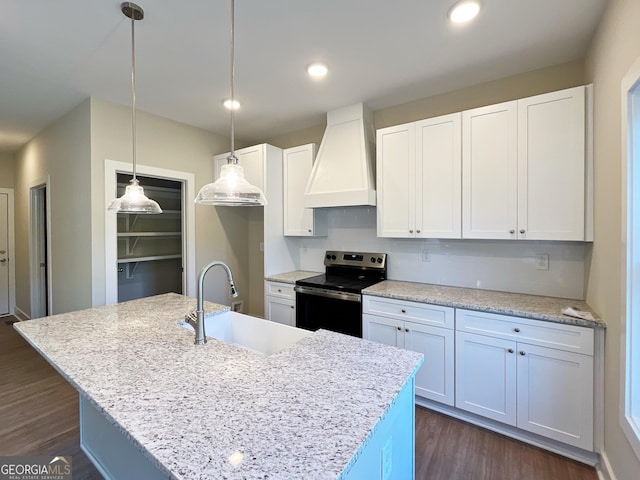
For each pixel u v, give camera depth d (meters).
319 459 0.73
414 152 2.59
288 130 3.71
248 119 3.35
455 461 1.83
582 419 1.77
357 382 1.09
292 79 2.47
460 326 2.16
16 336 4.01
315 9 1.68
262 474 0.69
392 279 3.09
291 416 0.90
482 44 2.01
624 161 1.39
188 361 1.27
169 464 0.72
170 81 2.50
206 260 3.72
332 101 2.89
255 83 2.54
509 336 1.98
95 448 1.74
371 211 3.21
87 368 1.20
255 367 1.21
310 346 1.42
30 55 2.13
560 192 2.01
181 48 2.05
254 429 0.84
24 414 2.32
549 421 1.87
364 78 2.46
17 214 4.92
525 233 2.13
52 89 2.64
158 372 1.17
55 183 3.43
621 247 1.44
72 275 3.08
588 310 1.94
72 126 3.06
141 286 3.89
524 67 2.30
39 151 3.88
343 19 1.76
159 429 0.84
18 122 3.46
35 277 4.34
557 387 1.84
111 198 2.89
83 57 2.15
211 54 2.12
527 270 2.42
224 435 0.81
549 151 2.04
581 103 1.94
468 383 2.14
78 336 1.55
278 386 1.07
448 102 2.71
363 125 2.93
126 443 1.48
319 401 0.98
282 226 3.55
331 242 3.50
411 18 1.76
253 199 1.58
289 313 3.15
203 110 3.09
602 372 1.71
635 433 1.29
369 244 3.23
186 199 3.52
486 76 2.43
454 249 2.74
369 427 0.85
